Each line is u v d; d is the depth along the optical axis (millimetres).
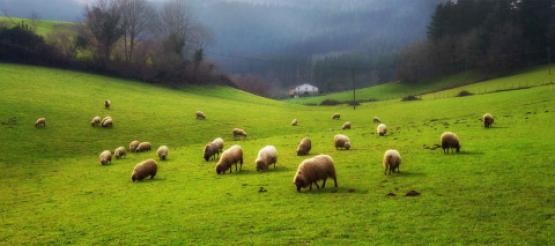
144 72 115625
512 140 36656
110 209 23859
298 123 70562
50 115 60594
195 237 18047
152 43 137750
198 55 135875
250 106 95688
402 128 56219
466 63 163875
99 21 118812
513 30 154875
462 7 192750
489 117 47656
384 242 16266
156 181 31797
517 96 75562
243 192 25750
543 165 26625
